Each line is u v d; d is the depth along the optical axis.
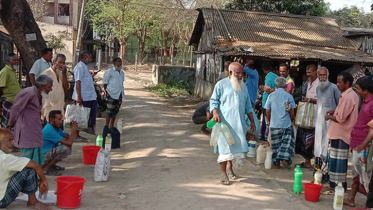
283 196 5.70
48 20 40.12
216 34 15.98
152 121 11.98
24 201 5.09
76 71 8.80
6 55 18.41
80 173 6.58
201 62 19.78
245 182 6.30
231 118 6.05
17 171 4.68
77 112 8.40
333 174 5.81
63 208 4.96
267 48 14.58
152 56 43.44
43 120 7.29
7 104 7.84
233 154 5.99
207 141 9.39
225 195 5.63
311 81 7.22
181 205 5.20
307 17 18.25
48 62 8.07
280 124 7.08
